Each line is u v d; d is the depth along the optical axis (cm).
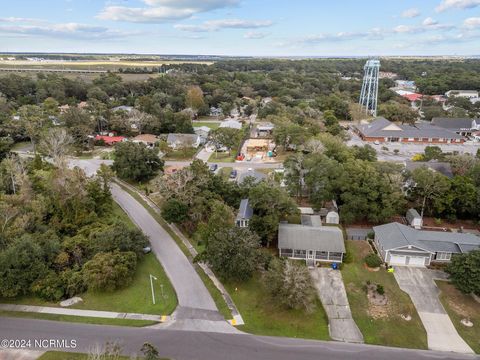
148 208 5712
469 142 10081
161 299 3584
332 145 7012
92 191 5131
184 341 3038
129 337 3069
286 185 5869
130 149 6681
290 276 3394
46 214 4712
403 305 3553
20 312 3372
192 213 4941
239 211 4909
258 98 15938
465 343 3081
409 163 6625
